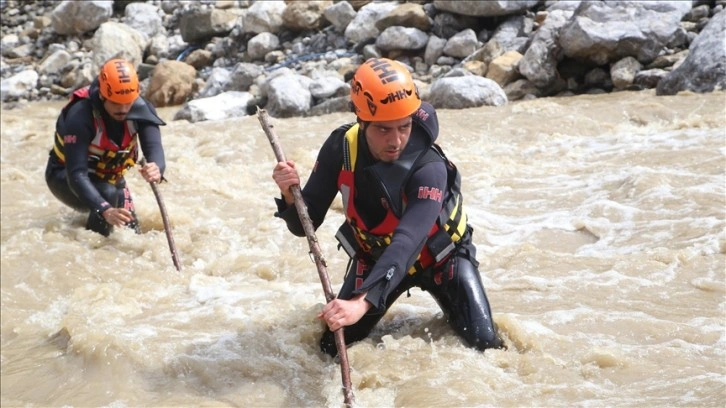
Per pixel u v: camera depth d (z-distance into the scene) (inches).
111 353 234.2
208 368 224.7
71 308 285.4
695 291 256.5
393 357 218.8
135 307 281.0
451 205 214.7
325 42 677.3
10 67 751.1
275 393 213.0
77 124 325.7
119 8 791.1
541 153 431.8
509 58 584.7
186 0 784.3
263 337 239.0
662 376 203.5
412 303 262.4
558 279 273.6
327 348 231.0
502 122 489.1
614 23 551.8
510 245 319.3
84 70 706.2
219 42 717.9
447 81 549.6
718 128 426.0
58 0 828.0
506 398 197.6
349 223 210.8
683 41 559.8
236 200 398.9
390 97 187.8
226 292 288.7
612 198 346.6
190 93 666.8
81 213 385.7
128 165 346.0
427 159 196.4
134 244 346.0
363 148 198.7
